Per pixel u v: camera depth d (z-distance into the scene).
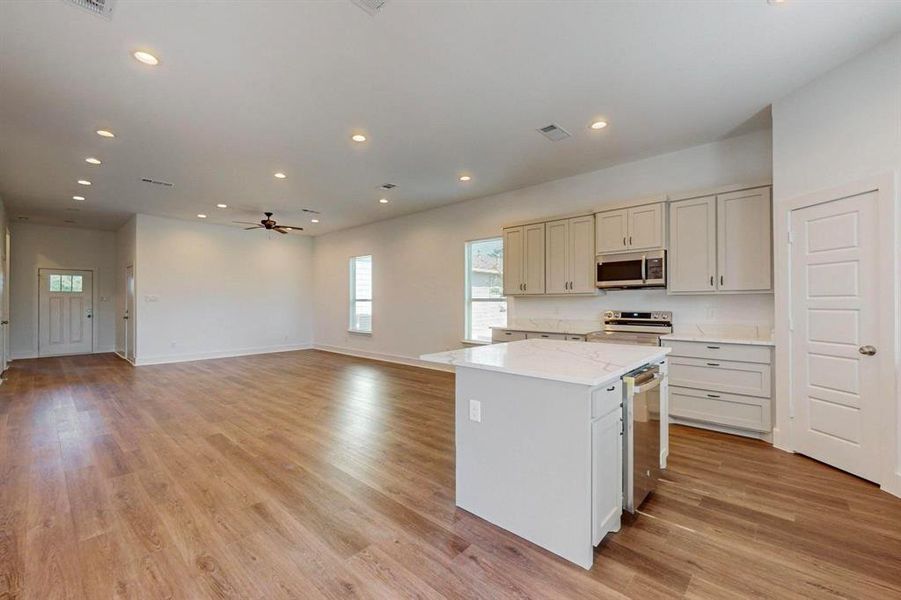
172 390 5.38
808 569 1.83
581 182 4.97
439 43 2.46
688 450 3.23
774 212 3.25
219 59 2.60
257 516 2.29
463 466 2.37
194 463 3.02
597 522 1.91
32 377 6.22
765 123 3.60
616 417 2.12
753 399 3.43
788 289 3.16
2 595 1.67
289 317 9.38
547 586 1.74
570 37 2.40
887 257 2.50
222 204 6.46
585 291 4.66
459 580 1.78
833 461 2.85
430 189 5.63
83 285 8.77
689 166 4.16
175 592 1.70
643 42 2.46
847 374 2.75
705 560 1.90
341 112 3.33
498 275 6.07
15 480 2.74
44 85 2.88
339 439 3.54
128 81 2.84
